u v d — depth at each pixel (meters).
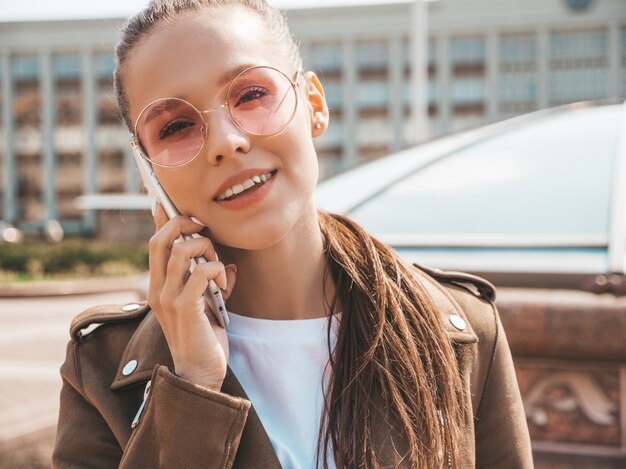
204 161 1.08
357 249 1.27
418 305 1.23
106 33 48.53
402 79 46.03
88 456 1.23
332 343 1.21
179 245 1.12
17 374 6.03
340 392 1.15
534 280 1.95
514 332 1.81
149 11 1.11
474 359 1.28
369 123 46.56
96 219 44.44
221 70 1.07
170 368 1.14
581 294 1.85
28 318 10.25
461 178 2.58
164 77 1.08
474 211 2.31
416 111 16.45
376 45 46.44
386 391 1.14
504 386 1.30
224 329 1.18
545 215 2.21
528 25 45.47
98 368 1.26
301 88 1.18
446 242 2.16
